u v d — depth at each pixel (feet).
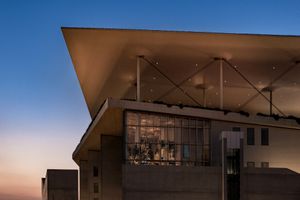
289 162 142.20
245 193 123.85
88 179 245.45
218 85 168.66
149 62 151.23
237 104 183.52
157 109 135.54
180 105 136.67
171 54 145.28
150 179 125.90
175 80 165.68
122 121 148.15
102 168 180.24
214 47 140.15
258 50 140.15
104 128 167.12
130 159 134.51
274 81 161.79
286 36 131.85
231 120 138.72
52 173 236.63
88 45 140.97
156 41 137.49
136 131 135.64
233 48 140.15
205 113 137.28
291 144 142.72
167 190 125.70
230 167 124.67
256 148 141.90
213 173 126.21
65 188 236.02
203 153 137.08
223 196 123.65
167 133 136.77
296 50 138.41
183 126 137.69
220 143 132.57
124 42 138.10
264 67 151.64
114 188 179.52
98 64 156.04
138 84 146.51
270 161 142.00
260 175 124.57
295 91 169.48
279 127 142.92
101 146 181.98
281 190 124.47
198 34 133.18
